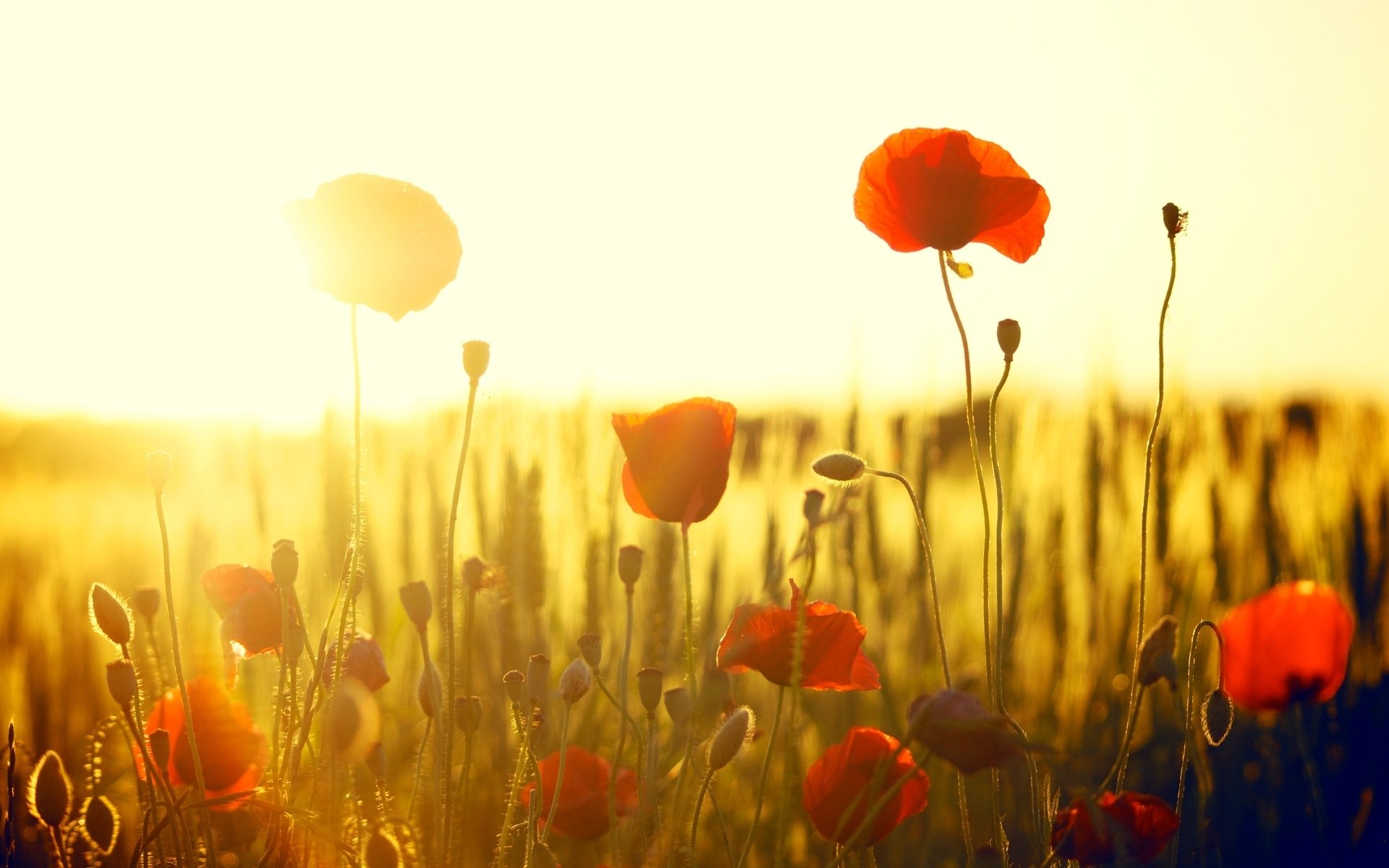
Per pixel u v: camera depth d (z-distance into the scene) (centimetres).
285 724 100
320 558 168
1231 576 177
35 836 105
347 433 167
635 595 161
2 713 131
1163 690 164
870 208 101
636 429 98
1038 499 186
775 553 160
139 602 101
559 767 94
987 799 138
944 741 88
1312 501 180
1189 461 179
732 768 135
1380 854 130
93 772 96
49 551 157
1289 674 112
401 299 95
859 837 90
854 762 96
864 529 171
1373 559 168
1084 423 185
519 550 145
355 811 95
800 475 181
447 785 94
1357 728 146
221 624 97
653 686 96
